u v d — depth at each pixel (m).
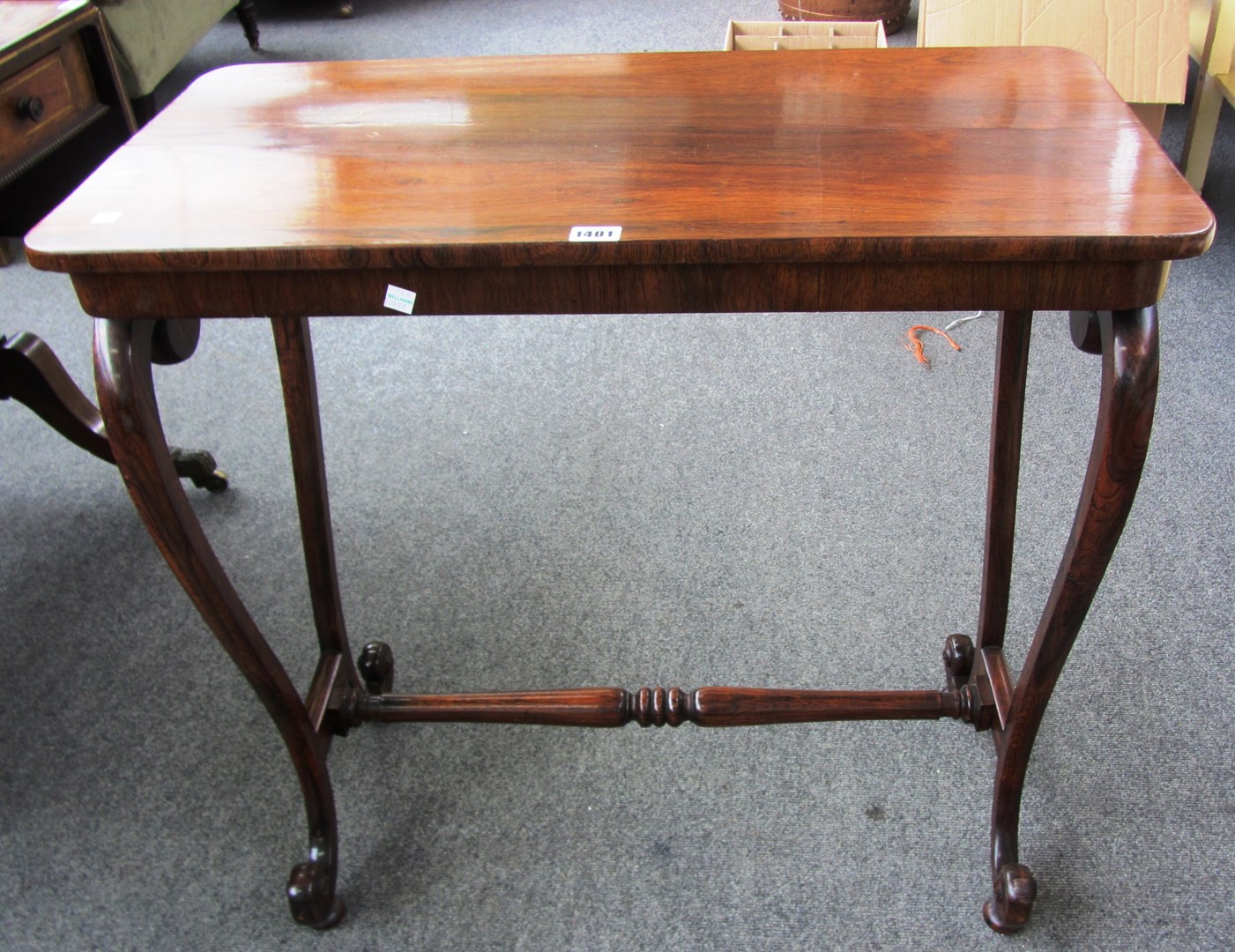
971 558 1.76
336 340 2.39
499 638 1.67
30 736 1.56
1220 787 1.41
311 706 1.36
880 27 2.55
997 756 1.33
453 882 1.35
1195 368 2.15
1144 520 1.81
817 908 1.30
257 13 3.97
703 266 0.90
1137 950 1.24
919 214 0.88
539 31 3.76
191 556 1.08
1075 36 2.40
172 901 1.34
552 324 2.42
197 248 0.89
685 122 1.08
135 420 0.98
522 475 1.99
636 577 1.76
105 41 1.83
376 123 1.12
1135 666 1.57
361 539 1.86
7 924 1.32
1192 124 2.57
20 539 1.91
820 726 1.51
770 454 2.00
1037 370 2.18
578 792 1.44
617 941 1.28
